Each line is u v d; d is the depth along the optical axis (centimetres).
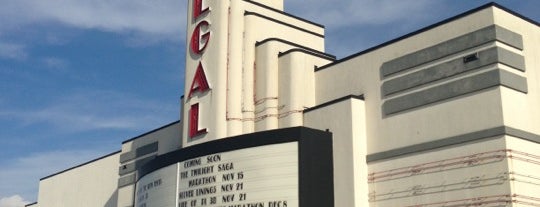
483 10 3281
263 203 3388
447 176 3209
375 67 3747
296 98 3969
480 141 3114
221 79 4150
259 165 3456
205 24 4372
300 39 4559
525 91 3216
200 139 4172
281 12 4588
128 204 5522
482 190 3044
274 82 4097
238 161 3528
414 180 3353
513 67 3209
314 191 3403
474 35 3278
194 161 3744
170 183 3875
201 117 4216
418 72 3497
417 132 3412
